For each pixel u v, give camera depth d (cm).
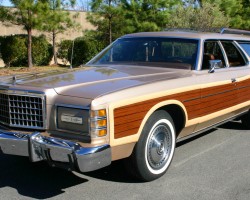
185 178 461
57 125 390
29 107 402
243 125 690
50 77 446
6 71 1551
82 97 379
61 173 473
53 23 1605
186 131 496
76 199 403
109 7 1858
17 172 476
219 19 1767
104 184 441
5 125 426
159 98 428
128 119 395
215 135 655
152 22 1822
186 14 1731
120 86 409
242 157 543
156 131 438
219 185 444
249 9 2392
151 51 551
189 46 534
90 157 366
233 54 607
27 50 1784
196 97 488
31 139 386
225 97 552
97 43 2014
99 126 371
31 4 1513
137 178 445
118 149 394
